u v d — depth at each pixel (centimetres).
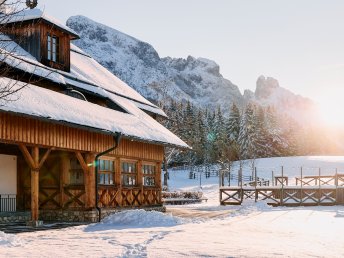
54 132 1788
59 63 2280
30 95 1692
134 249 1055
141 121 2517
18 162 2188
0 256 945
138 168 2459
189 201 4047
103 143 2109
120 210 2241
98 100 2516
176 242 1194
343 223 1875
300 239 1307
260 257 948
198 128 9794
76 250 1044
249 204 3359
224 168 7931
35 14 2138
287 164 8819
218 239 1273
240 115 10325
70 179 2112
